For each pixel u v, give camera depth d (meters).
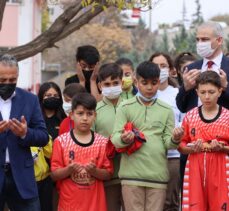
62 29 9.37
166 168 7.56
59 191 7.54
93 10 8.80
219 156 7.13
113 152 7.51
